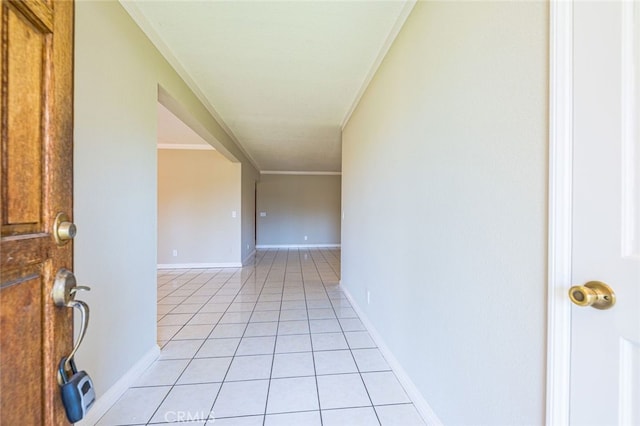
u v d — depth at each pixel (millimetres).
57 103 672
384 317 2156
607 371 628
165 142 5398
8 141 543
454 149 1206
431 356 1413
